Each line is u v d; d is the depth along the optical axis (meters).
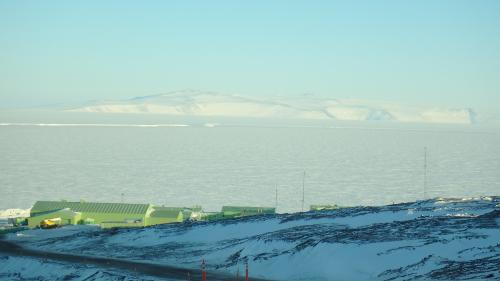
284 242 112.19
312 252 102.88
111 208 167.25
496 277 81.31
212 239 127.00
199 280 95.56
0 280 103.50
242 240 121.50
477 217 115.56
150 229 139.62
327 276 95.56
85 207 168.62
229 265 105.94
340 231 116.25
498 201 133.38
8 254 119.69
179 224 145.00
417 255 96.31
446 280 84.56
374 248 100.69
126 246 126.06
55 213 160.75
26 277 104.06
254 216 144.50
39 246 128.62
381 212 130.88
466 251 95.50
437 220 115.31
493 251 93.81
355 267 96.31
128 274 99.81
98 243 129.62
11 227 155.62
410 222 115.94
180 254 116.56
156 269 104.25
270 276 98.81
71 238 136.12
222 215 172.38
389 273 92.50
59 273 102.94
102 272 99.44
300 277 96.81
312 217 133.62
